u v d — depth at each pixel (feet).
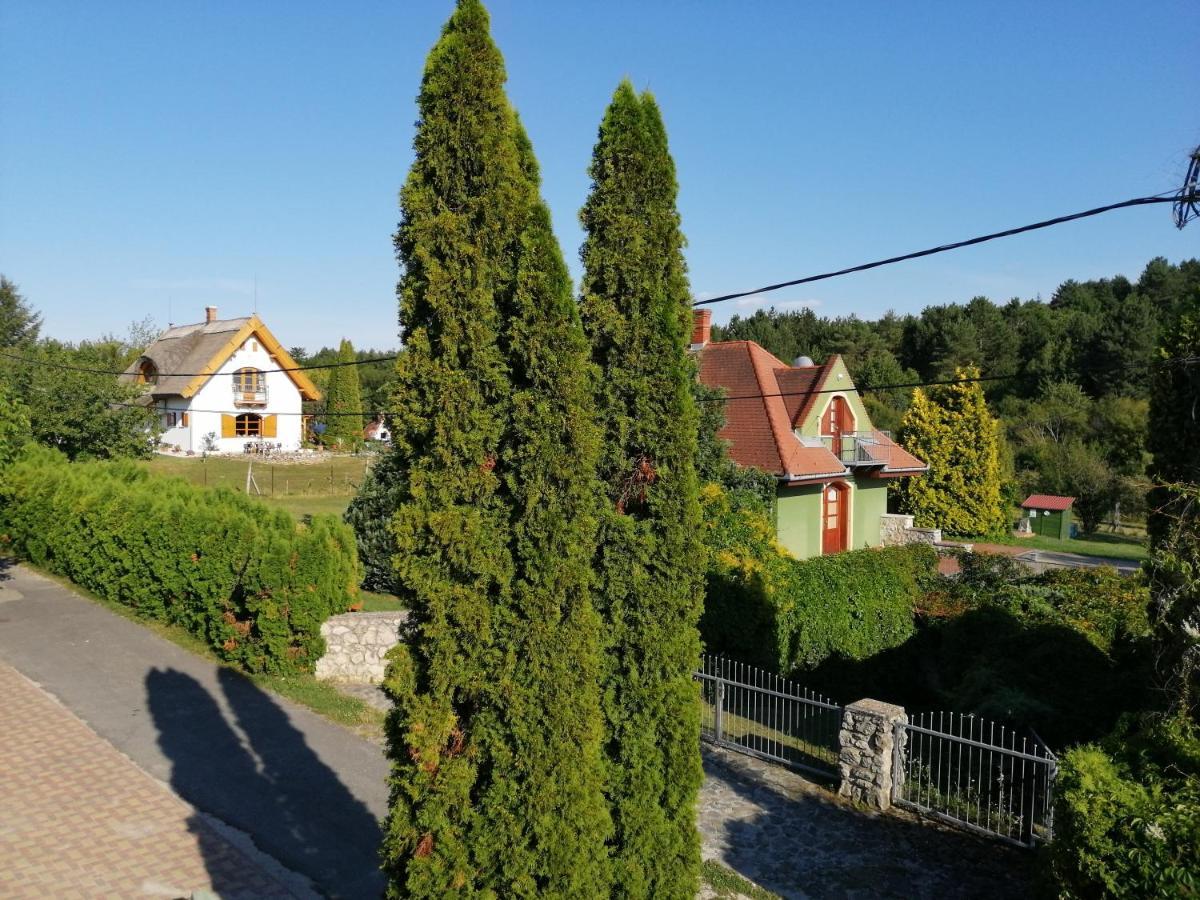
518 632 17.93
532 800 17.70
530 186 18.93
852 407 83.82
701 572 21.89
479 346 17.74
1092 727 34.45
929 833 30.27
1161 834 18.69
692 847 21.35
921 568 61.62
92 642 47.50
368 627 44.70
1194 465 22.53
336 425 172.55
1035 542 120.78
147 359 159.12
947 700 43.39
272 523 46.32
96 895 24.40
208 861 26.58
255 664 43.80
